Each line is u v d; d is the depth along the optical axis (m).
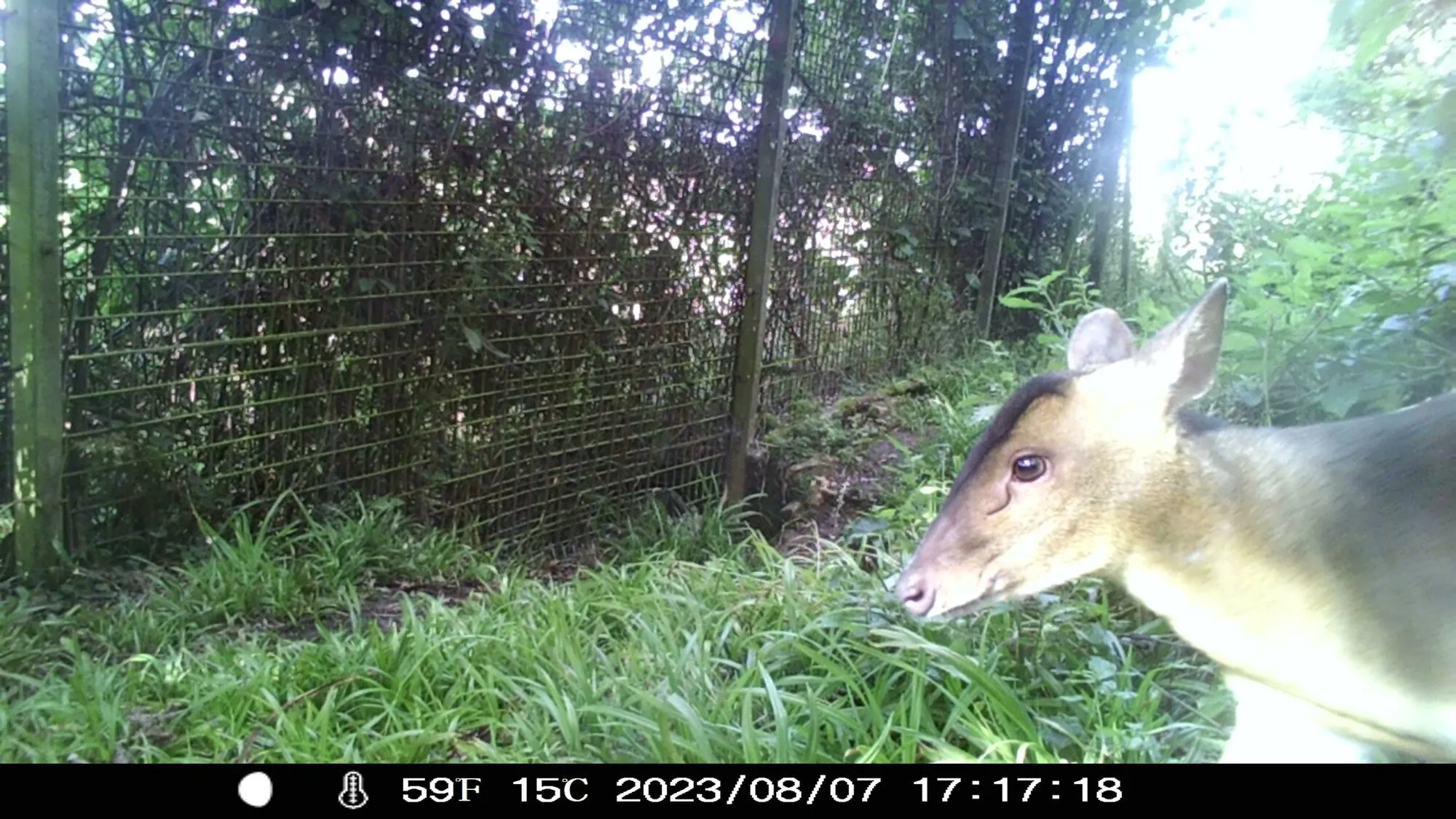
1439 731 0.56
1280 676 0.60
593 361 1.34
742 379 1.50
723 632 0.85
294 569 1.02
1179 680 0.77
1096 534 0.63
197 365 1.05
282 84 1.05
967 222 2.12
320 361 1.12
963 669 0.71
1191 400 0.62
